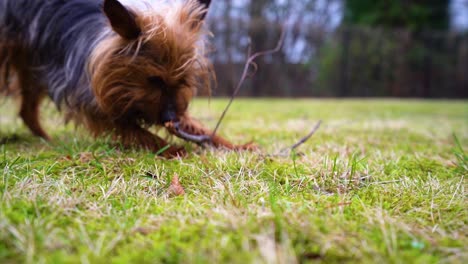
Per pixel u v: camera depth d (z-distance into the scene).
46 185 0.38
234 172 0.45
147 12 0.53
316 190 0.40
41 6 0.62
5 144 0.59
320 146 0.60
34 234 0.28
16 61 0.65
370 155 0.56
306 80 2.67
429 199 0.37
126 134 0.56
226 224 0.30
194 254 0.26
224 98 2.36
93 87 0.54
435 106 1.99
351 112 1.41
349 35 2.76
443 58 3.00
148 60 0.52
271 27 2.50
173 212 0.33
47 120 0.84
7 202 0.33
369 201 0.37
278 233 0.29
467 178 0.45
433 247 0.28
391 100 2.64
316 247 0.27
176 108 0.55
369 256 0.27
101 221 0.31
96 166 0.45
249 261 0.25
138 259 0.25
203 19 0.58
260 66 2.51
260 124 0.92
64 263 0.24
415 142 0.72
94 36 0.57
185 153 0.54
